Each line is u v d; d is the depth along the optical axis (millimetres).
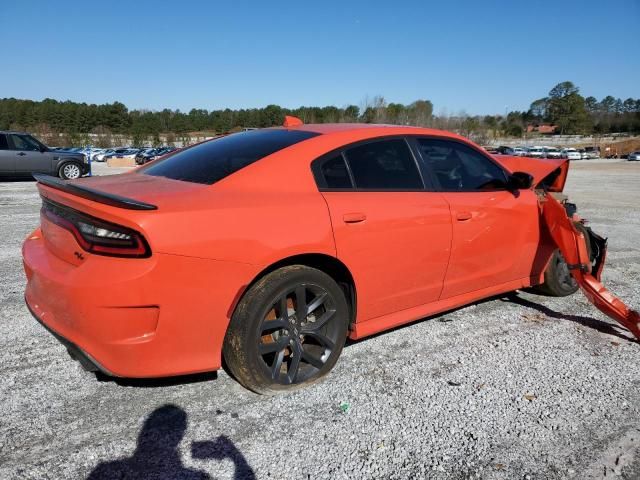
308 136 2955
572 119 129000
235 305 2375
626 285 4801
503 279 3795
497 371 2980
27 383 2688
